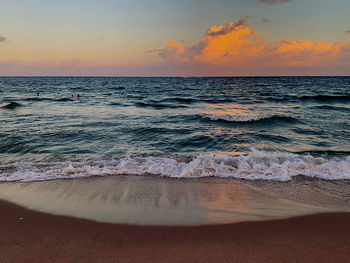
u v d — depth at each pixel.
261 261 2.46
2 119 12.41
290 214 3.53
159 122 12.04
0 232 3.05
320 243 2.79
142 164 5.91
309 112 15.52
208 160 6.10
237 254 2.58
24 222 3.30
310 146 7.95
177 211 3.61
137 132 9.77
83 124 11.24
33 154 6.89
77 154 6.95
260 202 3.93
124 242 2.83
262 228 3.13
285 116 12.78
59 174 5.17
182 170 5.43
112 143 8.20
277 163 5.86
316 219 3.37
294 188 4.50
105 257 2.55
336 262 2.44
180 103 21.70
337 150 7.43
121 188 4.49
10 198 4.04
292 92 35.84
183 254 2.59
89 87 52.03
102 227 3.17
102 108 17.67
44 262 2.47
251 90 42.47
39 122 11.66
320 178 4.97
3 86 52.72
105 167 5.65
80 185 4.61
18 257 2.55
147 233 3.02
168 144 8.17
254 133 9.81
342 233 3.00
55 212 3.58
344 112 15.36
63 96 28.27
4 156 6.68
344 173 5.21
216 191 4.37
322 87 51.62
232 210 3.65
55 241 2.85
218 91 40.06
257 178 4.98
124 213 3.55
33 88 46.31
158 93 35.06
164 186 4.59
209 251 2.64
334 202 3.93
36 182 4.74
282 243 2.79
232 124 11.71
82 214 3.52
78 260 2.50
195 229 3.11
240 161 6.04
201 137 9.06
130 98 26.28
